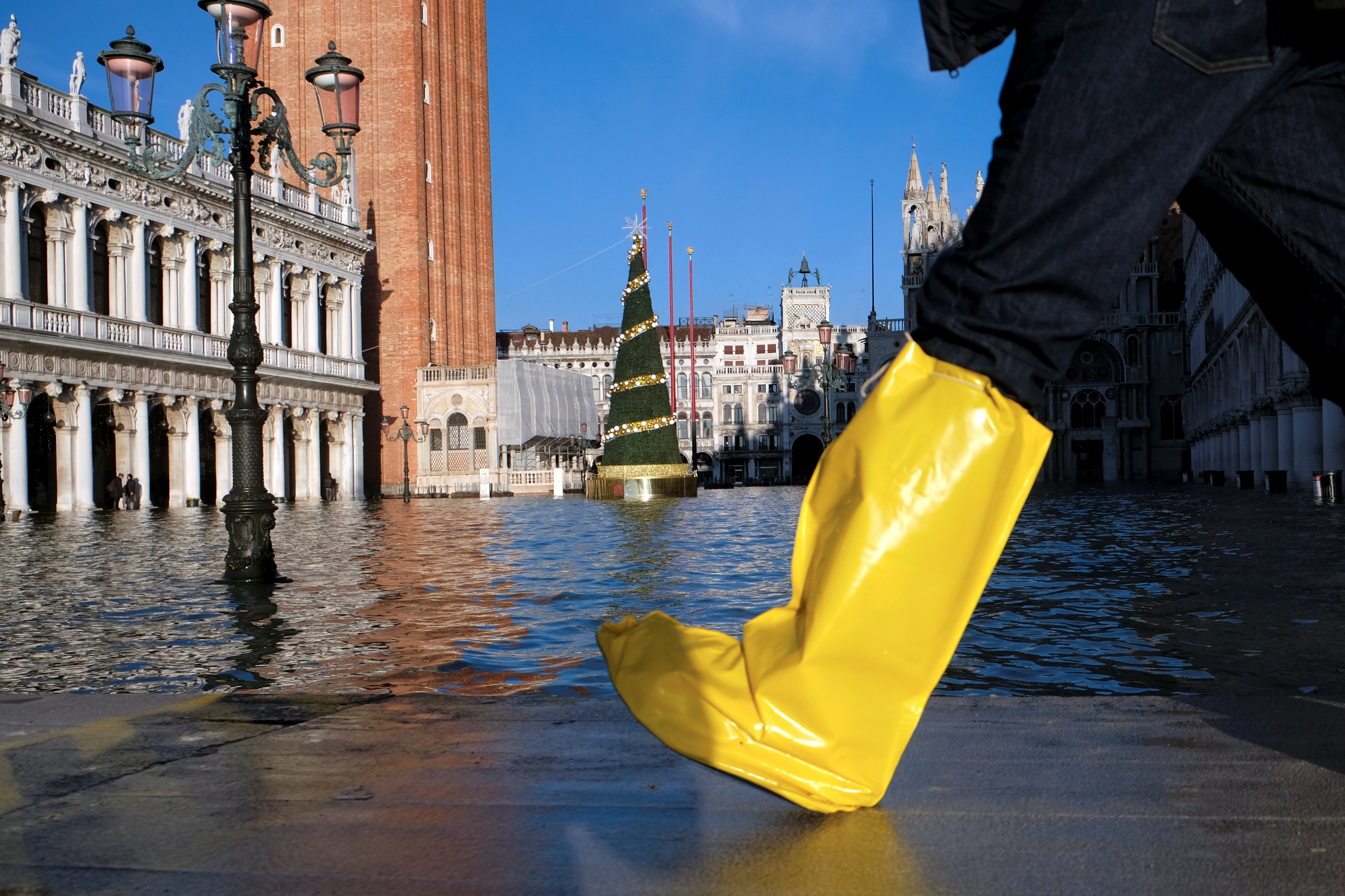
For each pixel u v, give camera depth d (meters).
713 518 26.25
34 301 38.00
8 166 35.59
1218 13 1.53
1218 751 2.83
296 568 14.10
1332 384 1.82
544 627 8.40
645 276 41.53
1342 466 34.53
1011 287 1.65
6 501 35.12
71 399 38.59
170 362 42.94
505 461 62.19
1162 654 6.82
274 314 51.72
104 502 45.16
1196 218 1.88
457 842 2.21
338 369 56.94
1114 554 13.91
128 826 2.37
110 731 3.52
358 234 59.22
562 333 113.12
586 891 1.92
